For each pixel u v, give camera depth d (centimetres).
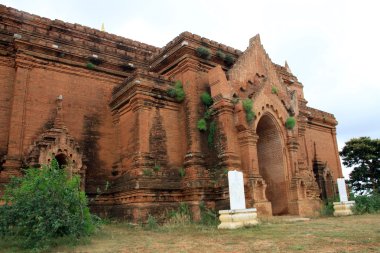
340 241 909
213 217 1664
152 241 1084
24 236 1044
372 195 2266
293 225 1386
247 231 1222
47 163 1717
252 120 1875
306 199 2005
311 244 882
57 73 1991
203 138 1903
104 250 917
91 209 1861
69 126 1952
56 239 1024
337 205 1964
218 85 1889
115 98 2075
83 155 1914
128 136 1923
